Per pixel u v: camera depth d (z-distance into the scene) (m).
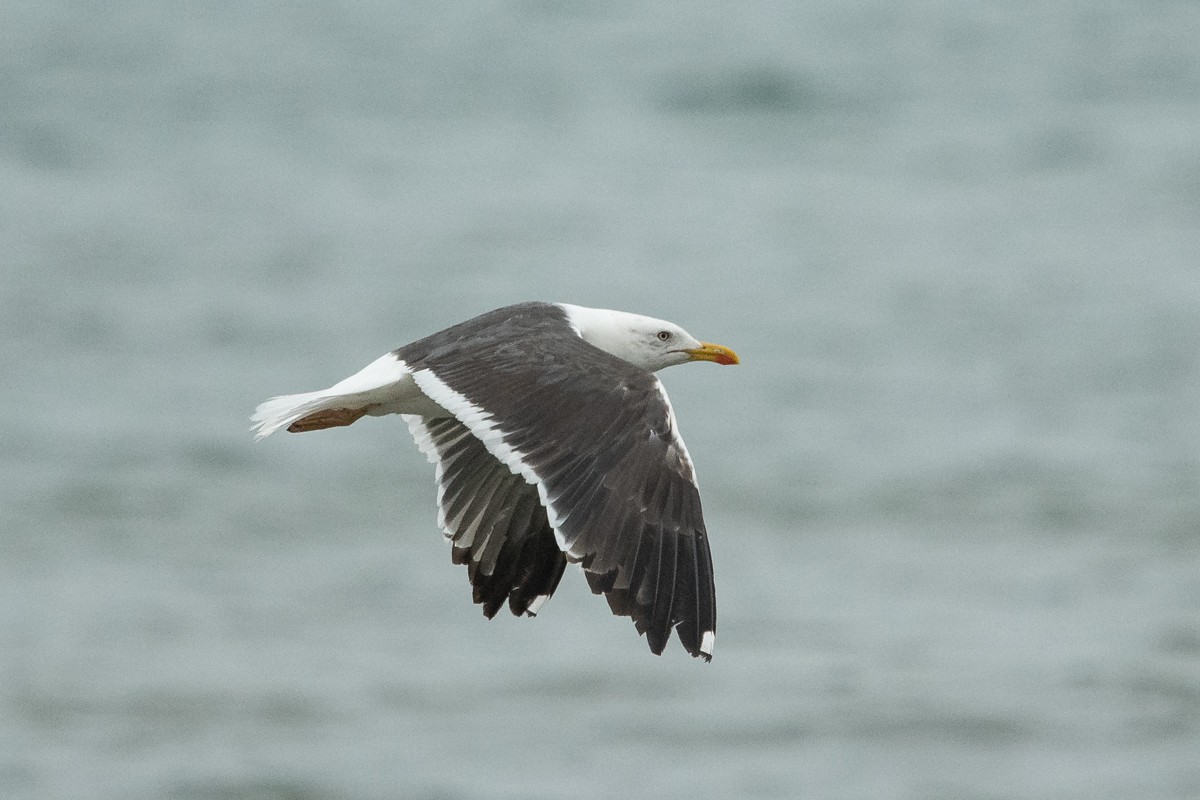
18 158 37.38
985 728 12.41
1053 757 11.97
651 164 36.62
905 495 17.47
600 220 31.30
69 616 14.47
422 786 11.59
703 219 31.38
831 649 13.69
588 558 5.55
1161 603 14.52
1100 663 13.36
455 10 58.88
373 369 6.72
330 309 25.31
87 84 46.00
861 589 14.97
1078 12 55.19
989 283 26.52
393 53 51.31
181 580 15.30
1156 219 30.69
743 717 12.59
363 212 32.25
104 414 20.33
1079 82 44.78
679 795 11.47
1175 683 13.03
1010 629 14.12
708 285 26.62
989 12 55.69
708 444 19.25
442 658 13.67
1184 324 23.88
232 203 33.09
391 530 16.56
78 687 13.09
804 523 16.75
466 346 6.48
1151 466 18.19
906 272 27.30
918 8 56.78
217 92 45.28
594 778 11.77
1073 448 18.86
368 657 13.72
